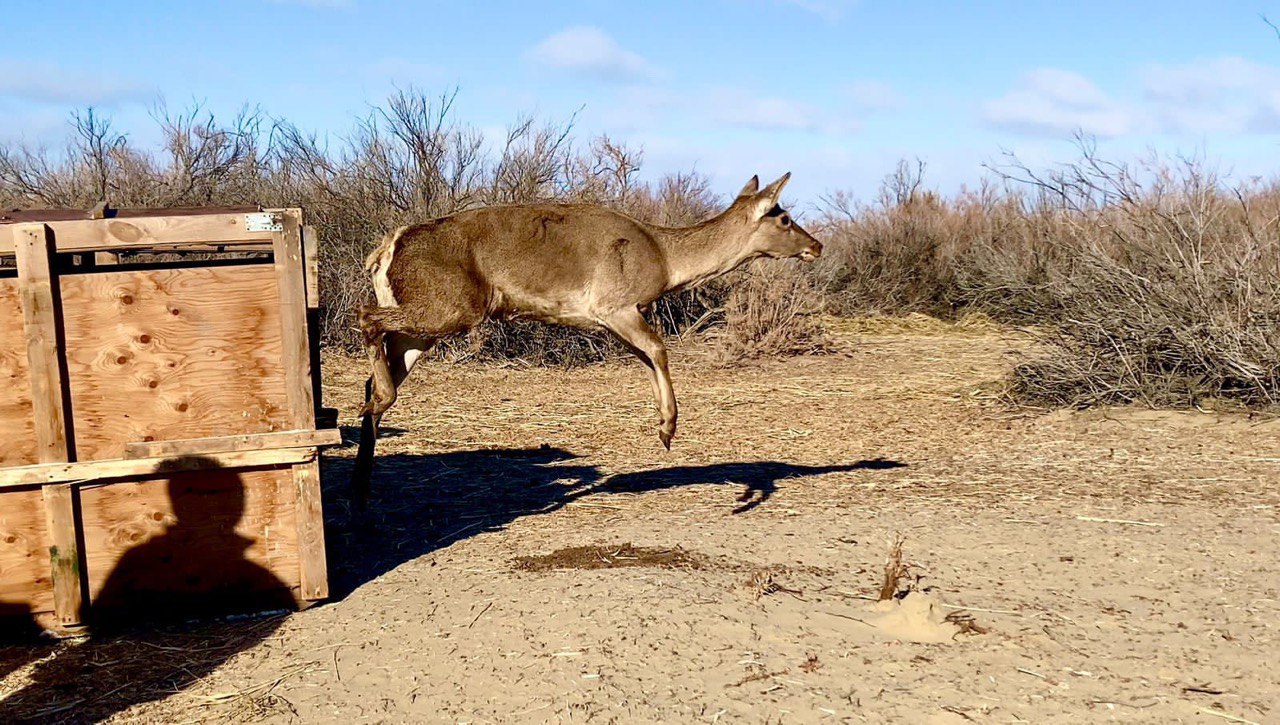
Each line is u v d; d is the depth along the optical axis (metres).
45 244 5.54
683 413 12.54
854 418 12.00
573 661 4.95
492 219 7.16
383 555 7.07
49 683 5.20
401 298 6.88
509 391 14.12
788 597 5.67
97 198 19.33
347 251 17.48
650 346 7.55
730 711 4.50
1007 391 12.84
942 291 23.14
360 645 5.39
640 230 7.64
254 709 4.76
